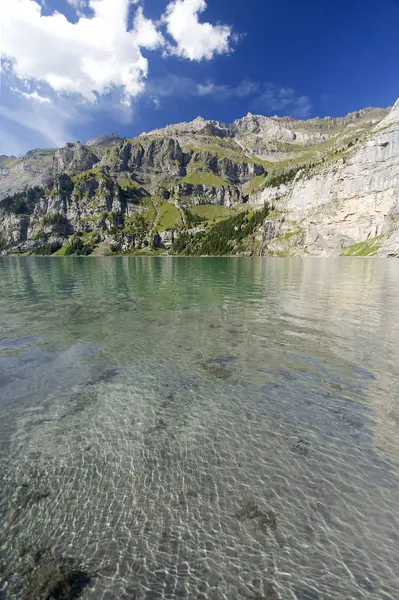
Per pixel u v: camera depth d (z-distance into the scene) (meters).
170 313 27.77
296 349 18.53
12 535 7.07
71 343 19.69
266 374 15.30
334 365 16.23
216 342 19.86
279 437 10.61
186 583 6.14
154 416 11.80
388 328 22.55
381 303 31.52
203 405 12.59
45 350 18.45
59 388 13.88
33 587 5.98
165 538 7.06
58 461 9.38
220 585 6.12
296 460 9.53
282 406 12.49
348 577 6.27
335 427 11.11
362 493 8.30
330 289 42.25
